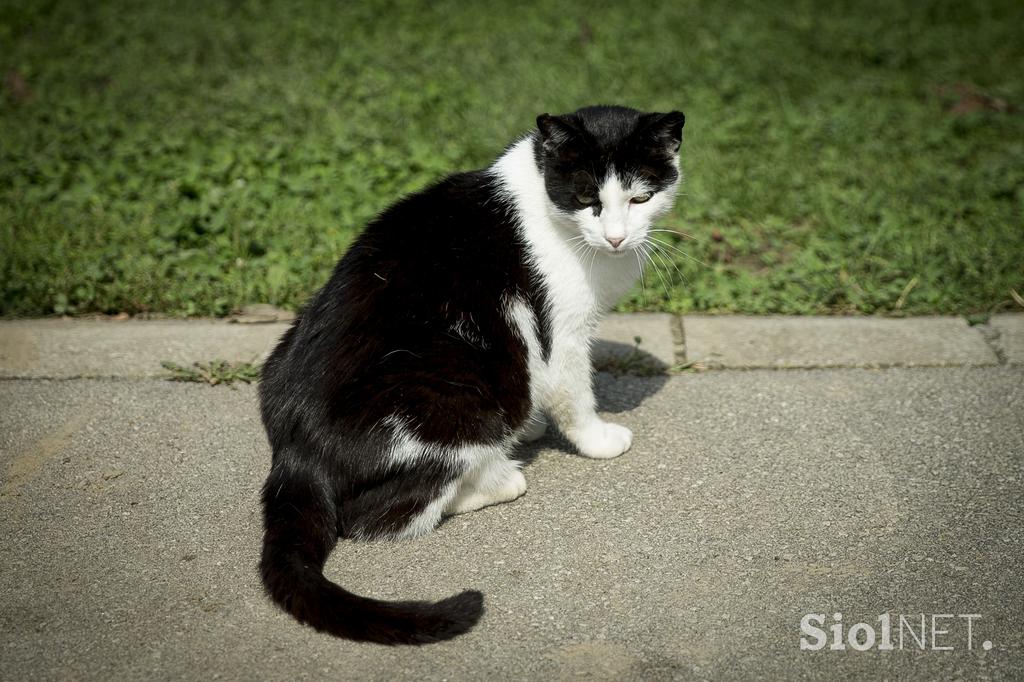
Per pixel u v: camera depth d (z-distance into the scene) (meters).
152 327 4.90
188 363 4.63
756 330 4.91
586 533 3.49
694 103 7.43
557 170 3.49
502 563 3.34
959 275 5.36
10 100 7.46
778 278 5.34
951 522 3.53
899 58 8.34
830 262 5.50
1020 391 4.38
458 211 3.62
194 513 3.62
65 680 2.83
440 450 3.32
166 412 4.27
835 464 3.89
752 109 7.45
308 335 3.49
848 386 4.46
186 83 7.77
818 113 7.33
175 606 3.13
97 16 9.04
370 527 3.38
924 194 6.17
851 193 6.20
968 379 4.49
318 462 3.31
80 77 7.85
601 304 3.72
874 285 5.25
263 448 4.03
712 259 5.64
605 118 3.61
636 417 4.25
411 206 3.68
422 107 7.27
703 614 3.09
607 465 3.92
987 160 6.64
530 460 3.97
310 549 3.14
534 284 3.58
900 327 4.90
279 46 8.47
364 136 6.77
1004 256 5.41
